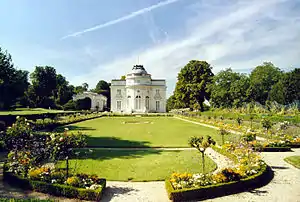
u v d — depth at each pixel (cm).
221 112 5531
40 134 2027
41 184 1027
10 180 1127
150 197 1000
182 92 7250
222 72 6631
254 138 1941
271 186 1133
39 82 9131
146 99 8862
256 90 6588
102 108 10256
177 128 3531
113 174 1291
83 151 1845
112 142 2262
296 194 1030
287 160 1608
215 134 2841
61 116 5175
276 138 2342
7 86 4331
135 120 5191
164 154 1777
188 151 1889
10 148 1791
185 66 7281
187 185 1025
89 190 964
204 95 7012
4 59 3731
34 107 8656
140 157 1673
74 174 1116
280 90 5978
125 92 9406
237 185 1069
